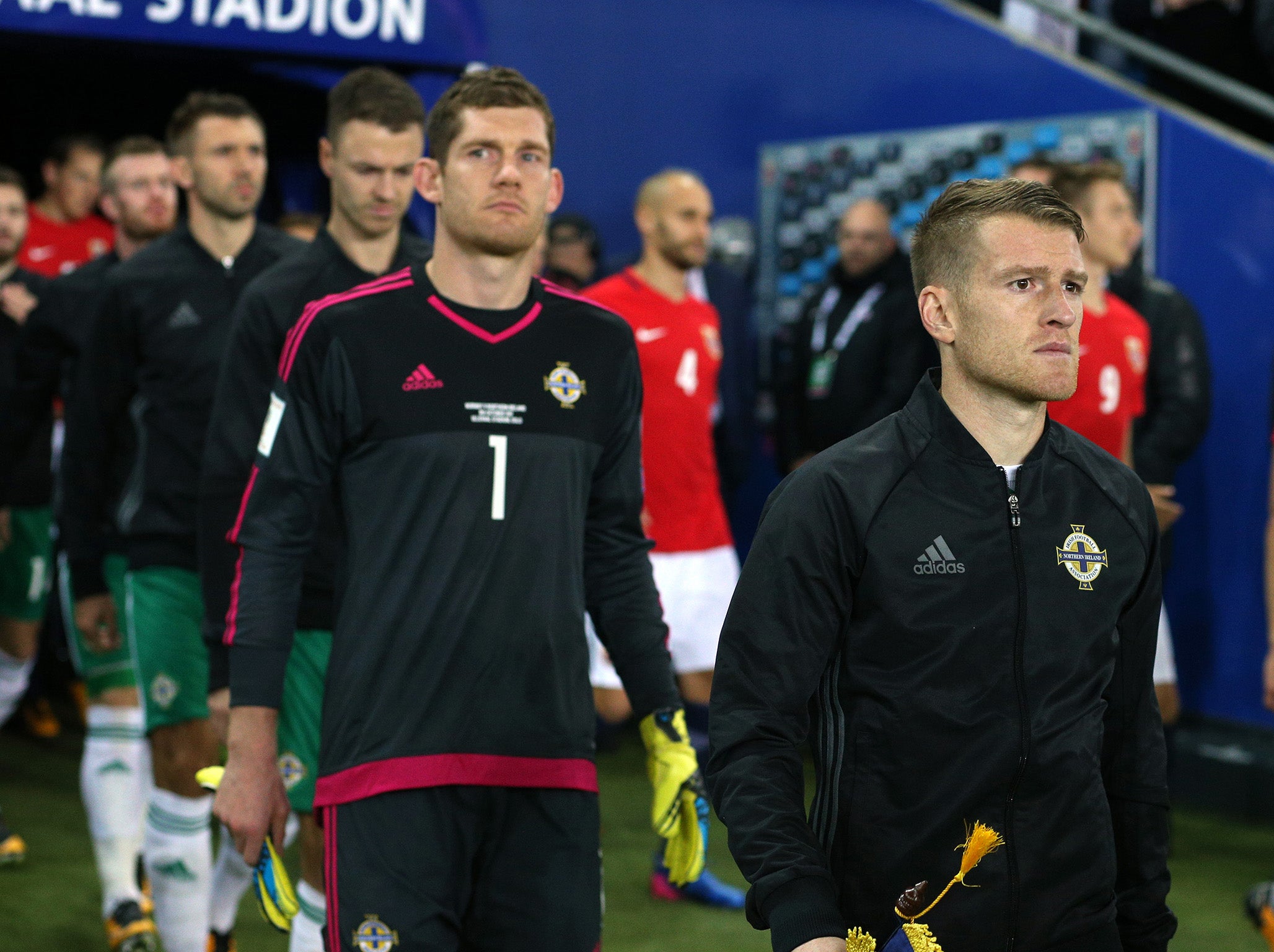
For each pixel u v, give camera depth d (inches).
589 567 310.5
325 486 293.0
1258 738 643.5
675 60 823.7
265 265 426.0
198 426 415.5
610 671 561.0
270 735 291.4
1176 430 598.9
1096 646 220.5
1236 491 658.2
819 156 792.3
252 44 645.9
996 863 215.0
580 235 746.8
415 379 284.7
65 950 463.8
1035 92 725.3
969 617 215.6
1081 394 527.8
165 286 417.1
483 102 285.3
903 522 217.6
